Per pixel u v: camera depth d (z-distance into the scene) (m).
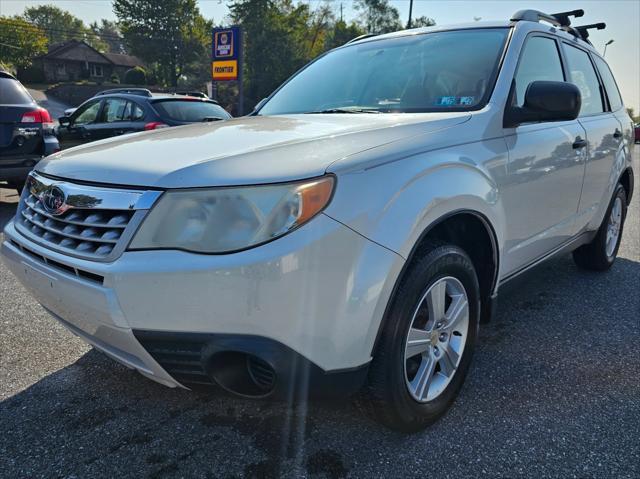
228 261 1.61
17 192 7.94
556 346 3.02
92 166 1.96
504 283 2.75
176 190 1.69
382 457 2.06
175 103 8.23
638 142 25.50
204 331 1.68
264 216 1.63
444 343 2.27
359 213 1.74
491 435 2.20
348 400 2.07
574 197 3.29
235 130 2.32
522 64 2.85
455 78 2.75
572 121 3.27
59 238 1.95
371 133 2.07
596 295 3.83
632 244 5.36
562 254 3.47
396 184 1.87
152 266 1.66
